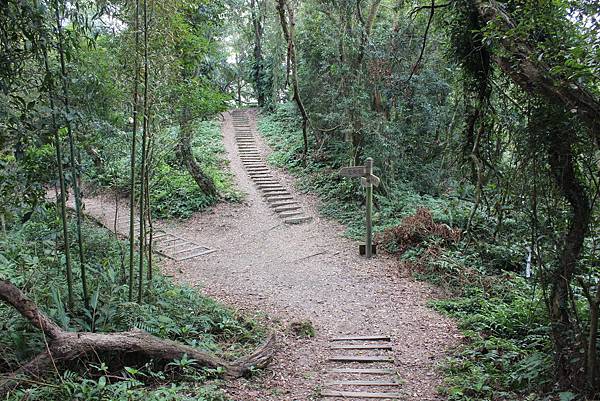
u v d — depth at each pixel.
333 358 5.77
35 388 3.73
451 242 9.73
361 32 11.72
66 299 5.38
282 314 7.36
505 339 5.85
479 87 5.29
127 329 5.21
